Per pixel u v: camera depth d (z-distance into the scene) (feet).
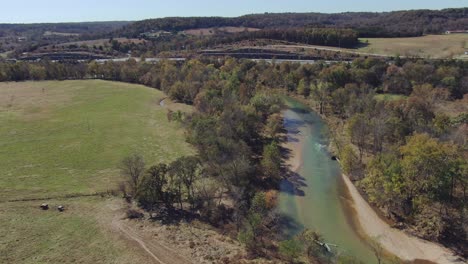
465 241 186.09
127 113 422.41
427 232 194.70
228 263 167.84
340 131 354.33
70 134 352.90
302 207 229.86
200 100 404.36
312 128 377.91
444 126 289.53
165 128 367.45
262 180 260.62
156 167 218.59
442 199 197.57
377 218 214.07
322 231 204.95
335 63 545.85
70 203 220.43
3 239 180.55
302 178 268.00
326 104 440.04
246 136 317.01
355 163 266.16
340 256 176.04
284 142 338.13
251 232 185.78
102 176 259.19
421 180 202.18
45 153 304.30
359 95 408.46
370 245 192.34
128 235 187.62
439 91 393.09
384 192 216.74
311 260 175.83
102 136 345.92
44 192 233.96
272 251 180.86
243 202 215.72
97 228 193.06
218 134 290.15
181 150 307.58
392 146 265.95
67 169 271.90
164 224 198.18
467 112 336.08
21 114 421.59
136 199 221.25
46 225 194.80
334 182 261.24
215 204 217.56
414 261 178.50
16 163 282.77
